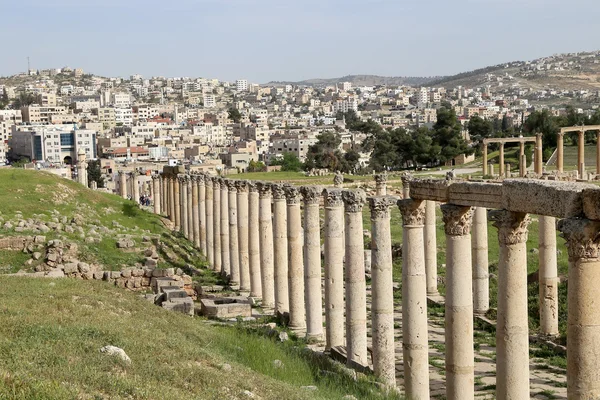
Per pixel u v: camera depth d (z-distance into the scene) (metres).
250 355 32.38
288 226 44.22
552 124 164.88
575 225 19.41
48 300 33.72
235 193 61.28
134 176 134.75
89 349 24.31
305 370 31.48
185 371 24.38
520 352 22.80
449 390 25.61
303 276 44.44
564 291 44.66
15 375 19.25
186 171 97.38
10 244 61.06
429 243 51.62
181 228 91.94
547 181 21.78
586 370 19.47
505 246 22.94
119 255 65.44
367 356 36.00
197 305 52.66
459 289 25.44
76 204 91.62
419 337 28.34
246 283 57.59
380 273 31.50
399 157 195.25
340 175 65.31
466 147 173.12
